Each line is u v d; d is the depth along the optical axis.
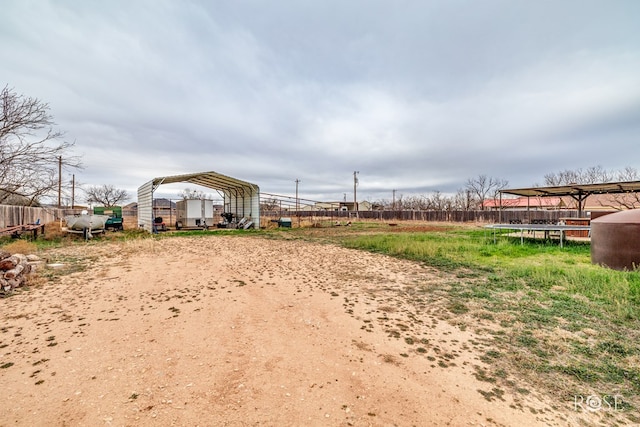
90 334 3.42
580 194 16.06
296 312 4.27
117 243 11.91
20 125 10.37
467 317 4.05
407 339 3.40
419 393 2.40
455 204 47.38
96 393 2.33
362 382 2.54
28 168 11.13
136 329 3.58
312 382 2.53
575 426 2.05
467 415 2.14
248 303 4.64
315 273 6.73
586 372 2.70
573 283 5.39
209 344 3.21
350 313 4.23
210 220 21.84
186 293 5.11
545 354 3.03
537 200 35.56
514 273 6.33
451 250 9.55
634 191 15.23
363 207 56.00
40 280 5.67
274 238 14.64
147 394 2.32
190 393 2.34
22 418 2.04
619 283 5.03
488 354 3.04
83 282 5.70
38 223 14.64
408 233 17.09
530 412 2.18
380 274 6.61
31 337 3.33
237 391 2.38
